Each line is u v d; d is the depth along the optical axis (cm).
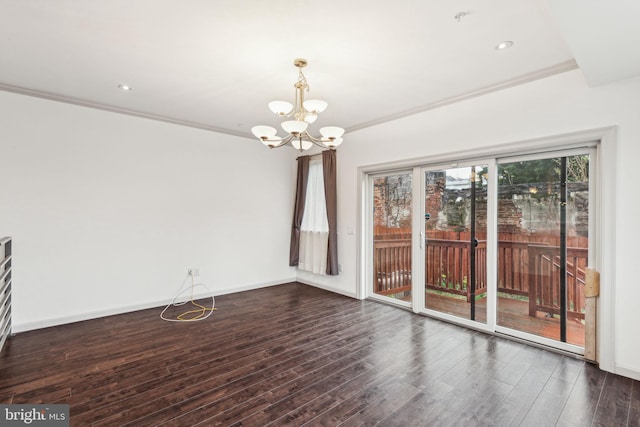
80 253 369
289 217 580
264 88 326
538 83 290
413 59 263
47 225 348
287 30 222
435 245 387
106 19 211
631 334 245
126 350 293
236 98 355
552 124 283
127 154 402
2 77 304
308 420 195
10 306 319
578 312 285
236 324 362
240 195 512
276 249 560
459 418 197
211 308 422
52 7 198
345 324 362
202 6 196
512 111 307
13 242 329
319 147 528
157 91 336
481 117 329
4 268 302
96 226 380
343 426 189
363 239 464
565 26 180
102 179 383
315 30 222
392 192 438
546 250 304
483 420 196
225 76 298
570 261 289
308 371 255
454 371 255
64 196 359
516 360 274
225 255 495
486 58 261
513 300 326
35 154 342
